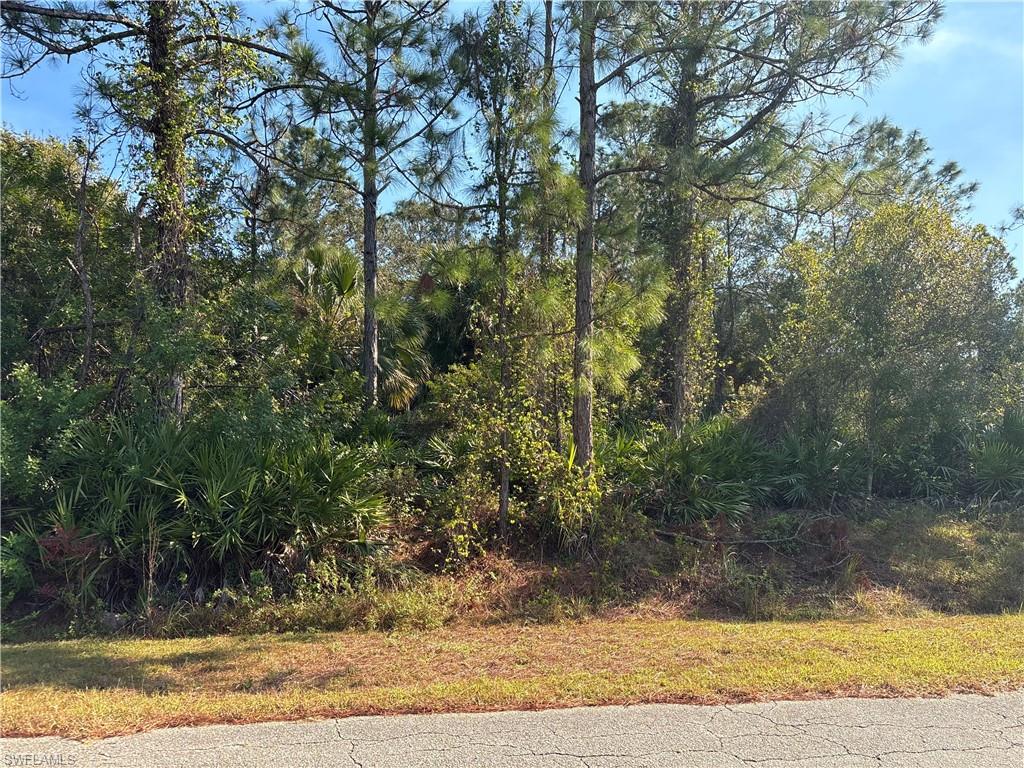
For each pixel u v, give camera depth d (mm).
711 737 4031
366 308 13383
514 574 9336
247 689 5324
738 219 20281
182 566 8117
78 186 11273
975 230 12211
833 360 12281
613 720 4270
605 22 9477
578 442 10250
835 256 12930
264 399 9539
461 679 5363
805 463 12031
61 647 6633
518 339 9734
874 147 11047
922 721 4258
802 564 10039
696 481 11031
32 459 7922
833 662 5543
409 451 11133
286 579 8219
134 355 9477
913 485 12516
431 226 10828
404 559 9328
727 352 23469
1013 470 11828
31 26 10273
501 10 9516
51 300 11133
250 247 12344
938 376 11789
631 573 9453
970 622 7832
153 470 8312
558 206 8867
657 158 11430
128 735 4047
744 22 11062
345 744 3926
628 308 9203
